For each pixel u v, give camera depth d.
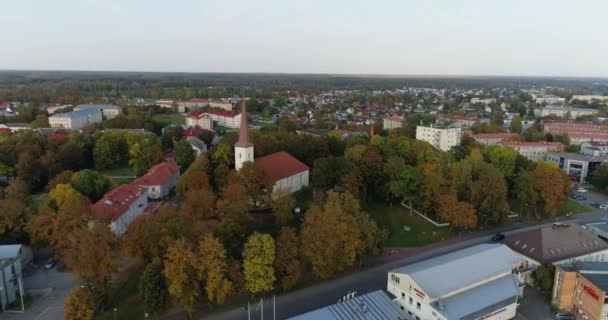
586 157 175.38
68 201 97.94
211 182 121.44
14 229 93.06
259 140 150.50
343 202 93.44
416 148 151.50
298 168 131.25
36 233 92.75
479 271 76.50
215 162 125.94
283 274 76.75
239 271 74.75
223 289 69.19
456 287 71.38
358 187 118.69
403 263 92.94
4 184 143.25
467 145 182.25
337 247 80.38
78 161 169.25
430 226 113.56
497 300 71.31
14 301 77.69
